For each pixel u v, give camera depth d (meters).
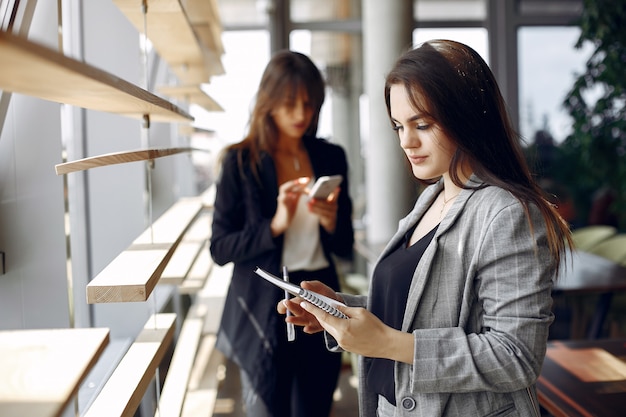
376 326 1.16
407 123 1.24
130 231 2.77
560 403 1.69
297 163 2.28
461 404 1.19
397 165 5.23
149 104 1.14
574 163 6.52
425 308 1.23
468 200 1.22
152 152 1.32
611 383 1.83
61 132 1.75
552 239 1.16
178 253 2.66
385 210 5.26
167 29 1.93
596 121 6.04
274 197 2.18
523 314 1.11
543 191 1.27
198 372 3.25
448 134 1.20
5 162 1.74
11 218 1.75
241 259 2.10
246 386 2.09
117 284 1.10
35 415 0.64
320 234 2.20
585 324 4.33
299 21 6.35
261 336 2.07
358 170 6.45
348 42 6.40
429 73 1.19
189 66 2.81
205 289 4.43
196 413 2.68
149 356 1.38
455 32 6.71
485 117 1.21
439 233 1.22
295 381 2.11
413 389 1.15
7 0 1.43
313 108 2.20
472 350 1.12
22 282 1.76
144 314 2.85
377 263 1.42
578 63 6.68
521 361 1.11
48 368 0.76
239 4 6.21
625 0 5.61
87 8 2.66
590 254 4.20
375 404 1.43
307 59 2.18
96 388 2.08
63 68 0.64
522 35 6.67
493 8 6.68
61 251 1.77
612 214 6.51
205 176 5.86
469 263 1.20
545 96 6.69
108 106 1.19
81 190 2.75
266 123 2.19
